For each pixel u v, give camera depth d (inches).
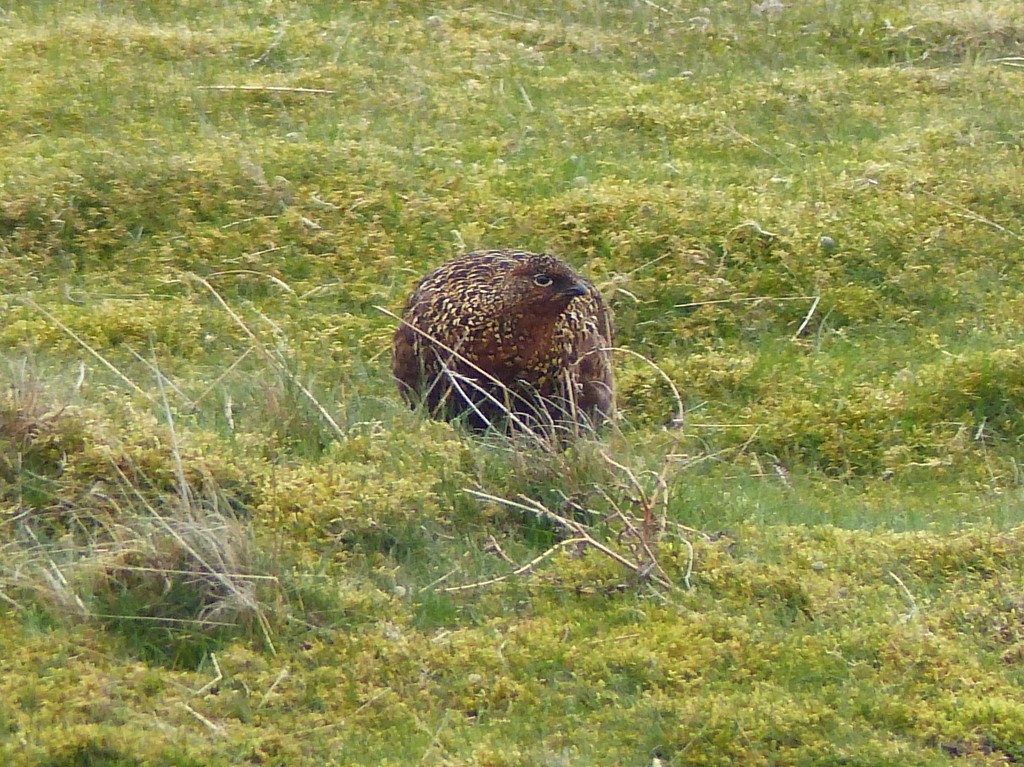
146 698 724.0
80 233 1368.1
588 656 774.5
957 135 1614.2
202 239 1365.7
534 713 738.8
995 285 1390.3
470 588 832.9
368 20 1900.8
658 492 899.4
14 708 697.0
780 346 1299.2
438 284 1043.3
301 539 855.1
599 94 1724.9
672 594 832.9
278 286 1326.3
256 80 1688.0
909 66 1825.8
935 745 727.7
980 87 1748.3
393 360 1083.9
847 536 913.5
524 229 1391.5
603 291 1323.8
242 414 1008.9
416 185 1449.3
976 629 816.9
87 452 879.1
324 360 1201.4
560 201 1423.5
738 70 1812.3
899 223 1434.5
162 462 884.0
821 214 1441.9
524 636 789.9
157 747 680.4
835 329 1333.7
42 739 674.2
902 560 888.3
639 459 965.2
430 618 807.7
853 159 1579.7
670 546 870.4
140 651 761.0
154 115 1593.3
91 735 677.3
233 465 896.3
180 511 824.3
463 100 1676.9
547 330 1007.0
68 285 1307.8
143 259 1349.7
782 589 845.8
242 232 1381.6
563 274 995.3
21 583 783.1
